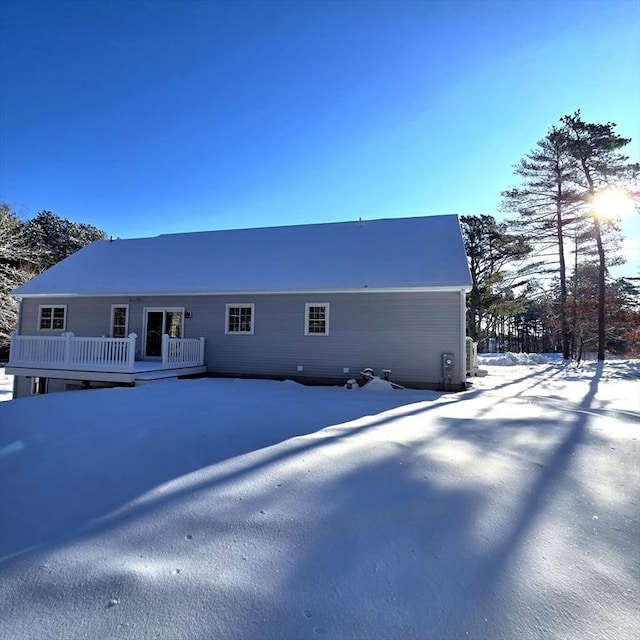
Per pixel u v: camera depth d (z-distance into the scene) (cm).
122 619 179
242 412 603
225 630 172
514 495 312
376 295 1199
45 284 1519
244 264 1414
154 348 1411
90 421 532
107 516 280
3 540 255
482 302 2645
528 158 2208
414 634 172
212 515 275
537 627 178
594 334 2544
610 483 343
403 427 510
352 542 243
